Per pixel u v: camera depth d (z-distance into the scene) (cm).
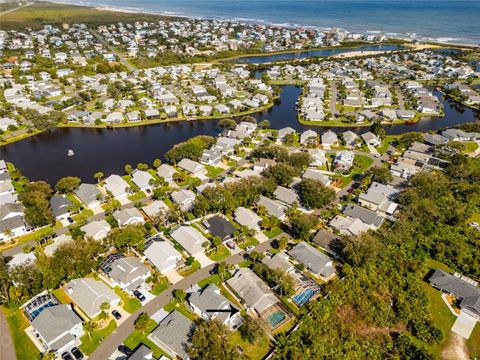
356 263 8919
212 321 6931
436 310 7962
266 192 12194
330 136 16925
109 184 12431
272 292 8194
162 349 6906
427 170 13812
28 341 7038
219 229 10150
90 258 8988
